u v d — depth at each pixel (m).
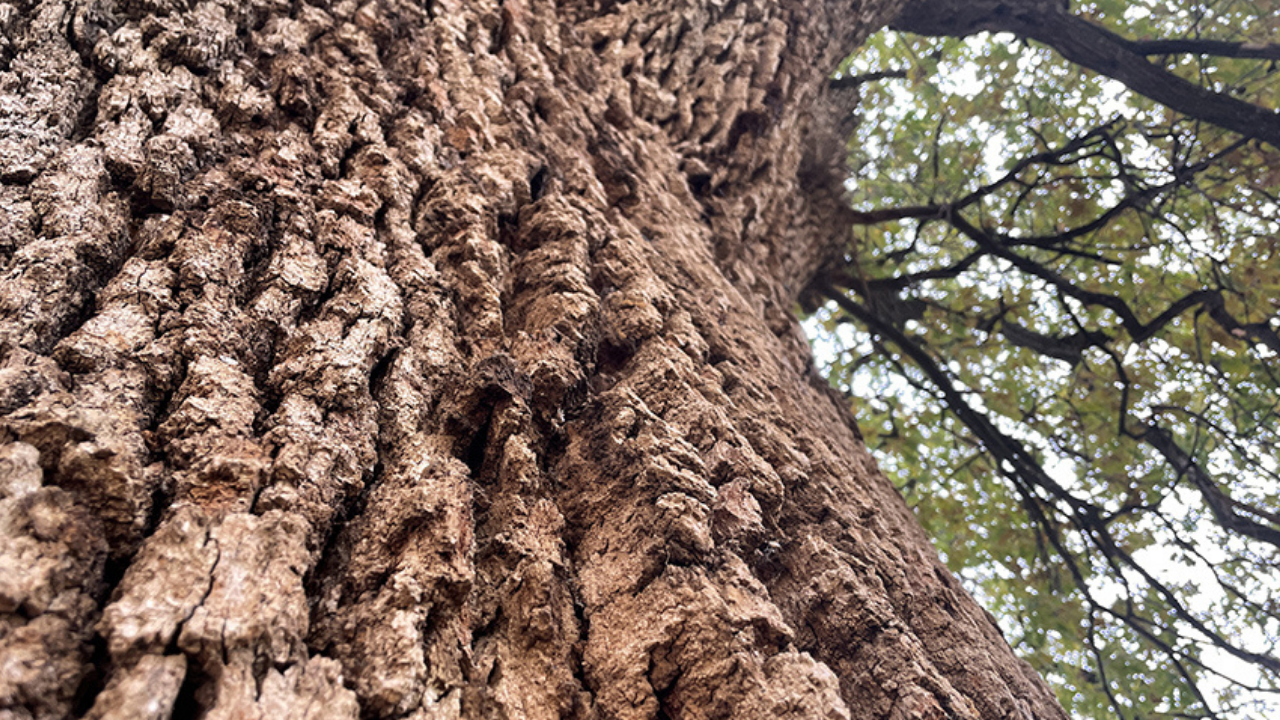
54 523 1.25
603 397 2.35
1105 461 10.09
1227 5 9.80
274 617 1.32
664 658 1.76
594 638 1.81
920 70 11.65
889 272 12.12
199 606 1.26
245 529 1.42
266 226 2.19
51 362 1.56
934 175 10.89
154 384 1.67
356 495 1.71
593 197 3.53
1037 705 2.68
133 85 2.41
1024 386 10.89
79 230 1.88
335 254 2.27
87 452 1.37
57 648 1.13
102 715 1.09
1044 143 10.25
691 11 5.81
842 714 1.65
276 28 3.12
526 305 2.68
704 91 5.51
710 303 3.57
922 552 3.31
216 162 2.38
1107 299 8.99
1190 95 8.87
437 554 1.61
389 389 2.00
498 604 1.74
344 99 2.92
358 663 1.40
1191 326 9.63
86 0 2.50
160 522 1.43
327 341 1.96
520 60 4.16
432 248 2.65
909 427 11.62
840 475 3.10
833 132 8.84
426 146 2.98
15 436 1.35
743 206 5.21
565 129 3.90
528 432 2.14
